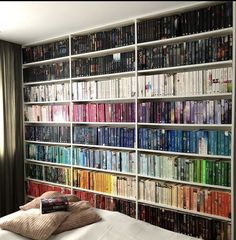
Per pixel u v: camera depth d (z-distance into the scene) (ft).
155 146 8.33
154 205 8.43
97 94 9.40
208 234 7.50
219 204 7.32
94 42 9.29
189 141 7.76
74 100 9.95
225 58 7.07
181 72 7.93
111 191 9.27
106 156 9.34
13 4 6.46
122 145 8.98
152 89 8.24
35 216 6.70
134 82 8.56
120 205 9.04
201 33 7.29
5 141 10.64
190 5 7.11
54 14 7.39
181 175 7.93
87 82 9.61
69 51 9.91
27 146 11.48
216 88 7.25
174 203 8.06
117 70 8.93
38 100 11.02
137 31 8.30
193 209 7.73
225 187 7.23
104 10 7.11
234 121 6.98
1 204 10.62
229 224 7.19
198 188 7.73
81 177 9.93
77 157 10.02
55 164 10.79
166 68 7.98
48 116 10.73
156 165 8.35
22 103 11.41
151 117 8.32
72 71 9.96
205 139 7.51
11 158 10.96
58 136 10.53
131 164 8.83
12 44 10.91
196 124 7.59
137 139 8.63
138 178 8.73
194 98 8.23
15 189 11.15
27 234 6.32
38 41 10.60
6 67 10.70
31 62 11.04
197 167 7.67
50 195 7.93
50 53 10.46
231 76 7.01
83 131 9.83
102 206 9.43
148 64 8.31
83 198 9.87
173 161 8.04
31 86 11.40
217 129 7.86
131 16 7.91
